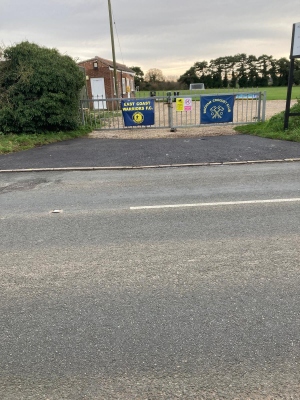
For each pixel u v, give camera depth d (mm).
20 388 2180
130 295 3135
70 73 13305
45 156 9914
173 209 5406
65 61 13383
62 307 2994
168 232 4520
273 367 2283
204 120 14172
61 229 4734
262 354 2400
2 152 10492
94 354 2453
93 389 2158
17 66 12617
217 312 2863
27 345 2561
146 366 2330
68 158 9562
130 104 14070
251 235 4328
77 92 13977
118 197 6152
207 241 4203
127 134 13648
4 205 5871
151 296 3111
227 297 3061
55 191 6668
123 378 2236
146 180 7277
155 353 2441
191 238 4309
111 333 2658
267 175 7273
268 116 17812
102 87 27234
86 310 2943
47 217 5230
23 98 12562
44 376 2273
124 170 8305
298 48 11078
